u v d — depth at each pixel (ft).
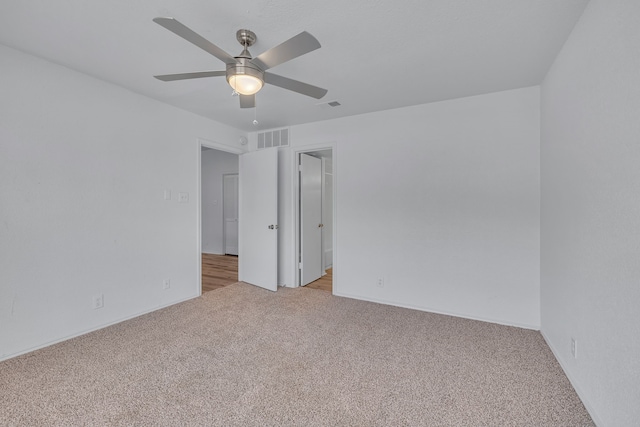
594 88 5.16
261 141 14.16
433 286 10.34
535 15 5.63
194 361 6.98
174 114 10.82
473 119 9.69
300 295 12.25
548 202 7.91
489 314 9.51
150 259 10.09
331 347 7.73
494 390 5.93
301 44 4.94
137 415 5.16
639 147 3.92
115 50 7.02
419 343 7.98
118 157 9.11
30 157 7.25
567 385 6.09
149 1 5.24
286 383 6.14
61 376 6.31
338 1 5.22
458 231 9.94
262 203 13.28
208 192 22.86
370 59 7.34
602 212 4.88
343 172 11.98
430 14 5.61
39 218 7.43
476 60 7.38
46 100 7.51
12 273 7.01
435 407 5.43
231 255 21.99
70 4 5.34
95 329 8.58
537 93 8.86
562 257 6.75
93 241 8.52
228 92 9.48
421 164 10.50
